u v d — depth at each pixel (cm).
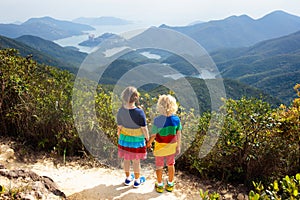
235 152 344
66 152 392
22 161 361
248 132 335
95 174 338
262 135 335
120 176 335
